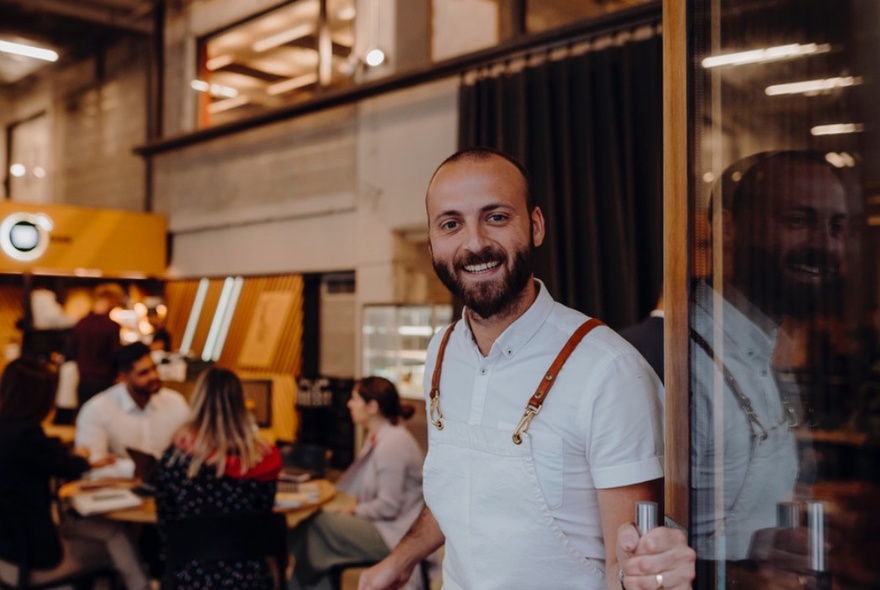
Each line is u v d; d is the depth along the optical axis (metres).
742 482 1.10
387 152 7.07
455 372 1.43
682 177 1.16
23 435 3.12
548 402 1.29
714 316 1.13
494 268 1.28
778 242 1.08
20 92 11.19
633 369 1.27
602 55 4.96
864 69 1.03
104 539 3.39
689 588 1.00
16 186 11.18
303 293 8.11
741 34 1.12
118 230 9.11
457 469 1.39
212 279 9.12
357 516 3.49
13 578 3.16
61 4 9.38
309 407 7.57
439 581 3.21
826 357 1.04
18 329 8.52
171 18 9.78
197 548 2.67
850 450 1.02
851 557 1.01
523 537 1.31
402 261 7.05
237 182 8.67
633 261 4.75
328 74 7.84
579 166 5.10
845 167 1.04
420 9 6.73
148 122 9.89
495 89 5.66
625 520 1.22
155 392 4.11
